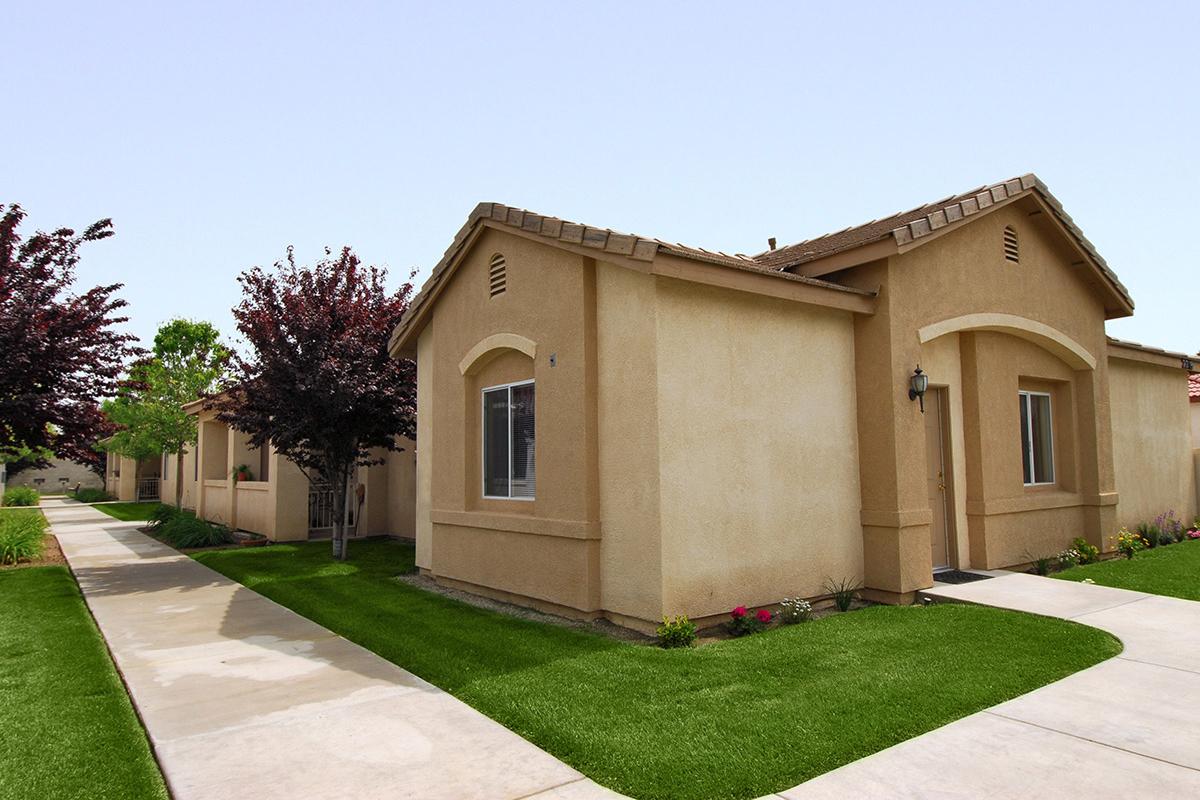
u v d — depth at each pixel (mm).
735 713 5070
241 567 12711
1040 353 11648
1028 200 10820
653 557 7309
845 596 8430
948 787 4039
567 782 4223
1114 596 8469
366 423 13578
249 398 13555
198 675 6387
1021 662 6133
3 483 35812
